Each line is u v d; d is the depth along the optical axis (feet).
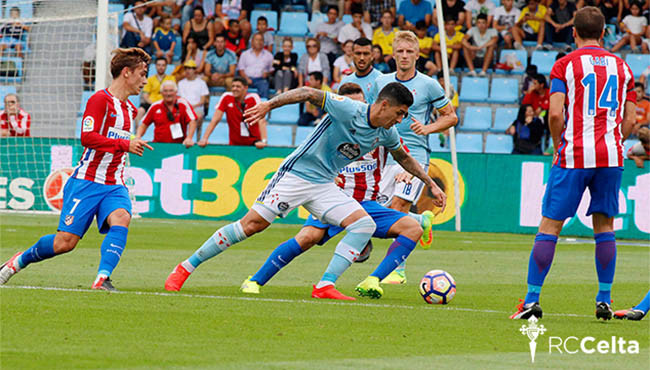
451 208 171.42
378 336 52.08
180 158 173.78
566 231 167.94
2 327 49.57
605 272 62.69
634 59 226.79
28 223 149.38
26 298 60.80
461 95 220.23
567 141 61.46
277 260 74.02
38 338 46.93
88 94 208.74
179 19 221.66
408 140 91.30
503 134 213.46
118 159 70.59
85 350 44.37
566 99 61.67
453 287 70.49
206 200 173.06
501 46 226.58
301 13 233.14
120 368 40.63
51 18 176.04
